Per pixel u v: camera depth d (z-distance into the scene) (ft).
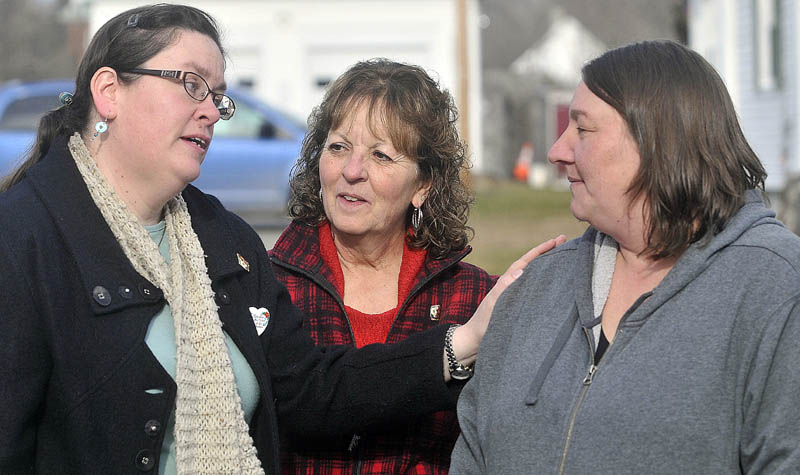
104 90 7.98
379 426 9.25
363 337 9.75
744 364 6.75
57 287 7.59
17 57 115.14
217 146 33.47
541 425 7.28
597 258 7.90
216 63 8.23
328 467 9.44
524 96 108.47
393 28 58.90
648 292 7.25
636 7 126.72
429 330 9.12
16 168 8.40
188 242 8.54
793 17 40.70
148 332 8.00
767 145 44.14
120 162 8.11
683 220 7.12
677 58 7.25
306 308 9.69
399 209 9.67
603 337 7.47
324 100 9.82
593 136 7.30
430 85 9.80
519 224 44.75
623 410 6.89
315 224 10.09
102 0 57.26
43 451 7.66
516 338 7.89
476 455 8.02
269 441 8.60
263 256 9.24
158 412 7.75
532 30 155.84
